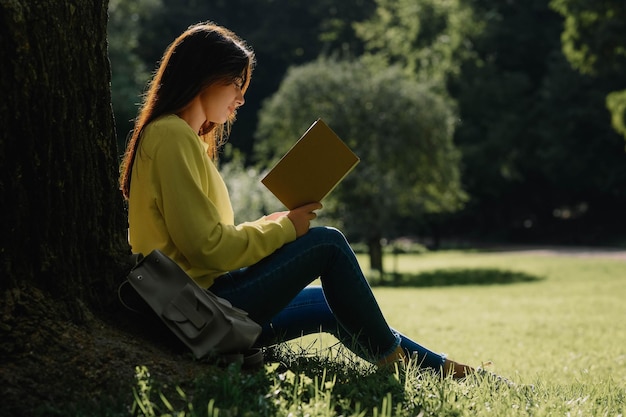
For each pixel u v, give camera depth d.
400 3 51.16
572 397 4.50
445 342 11.77
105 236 3.66
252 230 3.69
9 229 3.36
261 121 38.78
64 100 3.46
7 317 3.28
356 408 3.27
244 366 3.70
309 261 3.83
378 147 35.94
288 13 67.44
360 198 35.81
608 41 31.72
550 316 17.00
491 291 26.95
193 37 3.86
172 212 3.59
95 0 3.59
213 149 4.35
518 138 56.28
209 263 3.61
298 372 3.88
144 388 3.18
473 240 68.56
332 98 36.72
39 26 3.35
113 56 38.69
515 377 6.53
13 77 3.31
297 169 3.79
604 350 10.58
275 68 67.31
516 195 65.06
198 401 3.25
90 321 3.50
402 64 51.84
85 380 3.25
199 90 3.84
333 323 4.29
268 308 3.84
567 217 67.31
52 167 3.45
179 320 3.49
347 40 65.00
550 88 54.62
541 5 57.38
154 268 3.55
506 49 58.50
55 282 3.46
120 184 3.97
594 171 56.69
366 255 53.31
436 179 37.19
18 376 3.16
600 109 53.75
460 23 49.88
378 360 4.14
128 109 35.88
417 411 3.54
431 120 36.44
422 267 42.50
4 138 3.33
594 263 38.47
